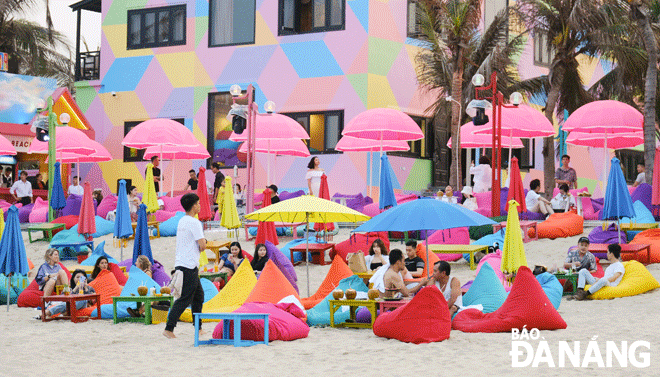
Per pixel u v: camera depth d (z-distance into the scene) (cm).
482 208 1914
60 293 1288
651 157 1959
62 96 2814
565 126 2031
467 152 2575
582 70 3203
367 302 1007
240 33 2730
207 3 2773
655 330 959
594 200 2058
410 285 1120
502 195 1958
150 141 2302
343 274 1222
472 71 2575
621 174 1508
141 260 1282
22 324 1109
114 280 1212
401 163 2569
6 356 857
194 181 2442
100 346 915
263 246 1347
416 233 1800
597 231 1617
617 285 1217
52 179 2234
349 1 2567
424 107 2639
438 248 1518
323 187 1809
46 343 940
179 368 782
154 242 1958
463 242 1662
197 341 899
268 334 909
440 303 907
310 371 761
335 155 2561
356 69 2545
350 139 2412
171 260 1742
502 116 2173
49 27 3759
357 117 2116
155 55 2845
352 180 2533
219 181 2503
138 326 1077
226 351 864
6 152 2505
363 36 2542
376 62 2548
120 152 2888
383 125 2059
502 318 952
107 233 2081
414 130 2105
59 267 1342
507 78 2561
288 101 2642
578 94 2684
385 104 2556
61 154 2519
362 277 1246
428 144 2659
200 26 2783
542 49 3047
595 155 3306
